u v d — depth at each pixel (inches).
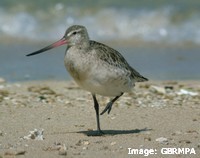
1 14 1104.2
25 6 1123.3
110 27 1073.5
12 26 1083.3
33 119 579.5
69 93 711.1
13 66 880.3
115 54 514.9
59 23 1089.4
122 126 556.1
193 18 1065.5
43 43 1026.1
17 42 1025.5
